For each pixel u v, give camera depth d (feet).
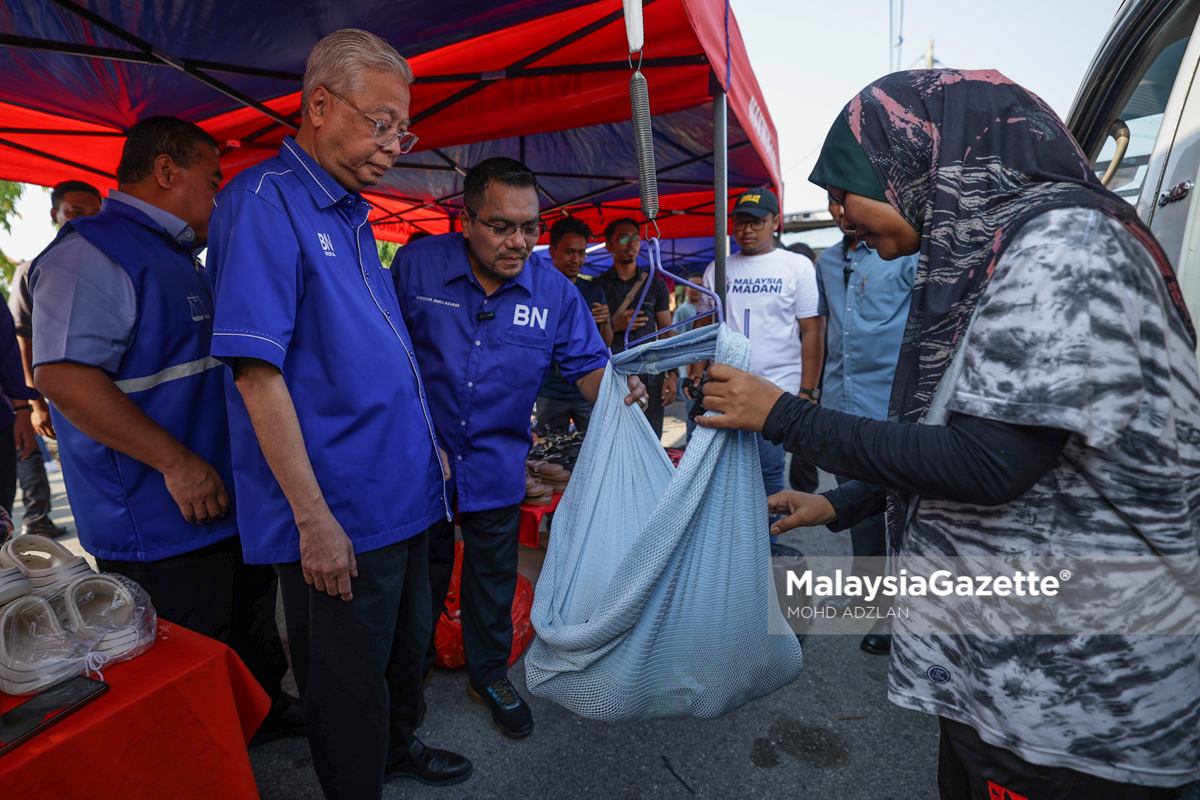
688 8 5.75
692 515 3.46
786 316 10.62
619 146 14.46
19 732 2.81
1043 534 2.45
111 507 4.94
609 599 3.52
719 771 6.14
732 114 9.01
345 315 4.15
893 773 6.12
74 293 4.45
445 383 6.24
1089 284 2.17
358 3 5.76
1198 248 5.25
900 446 2.50
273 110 8.96
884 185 2.84
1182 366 2.43
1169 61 6.89
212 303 5.43
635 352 3.99
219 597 5.50
